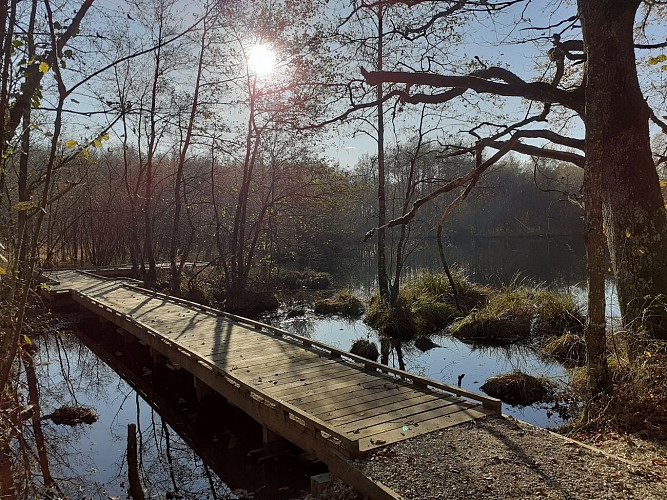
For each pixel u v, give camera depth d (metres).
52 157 3.56
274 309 17.89
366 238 8.98
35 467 6.14
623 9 6.34
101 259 26.20
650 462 4.31
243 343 9.02
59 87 3.55
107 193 25.69
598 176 5.28
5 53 3.52
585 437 5.25
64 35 3.89
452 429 4.99
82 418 7.89
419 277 17.38
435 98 8.57
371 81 8.48
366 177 19.08
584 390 6.77
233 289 18.31
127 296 14.84
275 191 20.47
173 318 11.53
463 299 15.42
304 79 12.04
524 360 10.55
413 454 4.46
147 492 5.74
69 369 10.79
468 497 3.73
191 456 6.72
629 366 5.74
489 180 31.92
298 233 23.67
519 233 41.09
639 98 6.56
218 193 22.50
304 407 5.72
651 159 6.61
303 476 5.84
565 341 10.61
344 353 7.62
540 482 3.88
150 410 8.48
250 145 17.94
